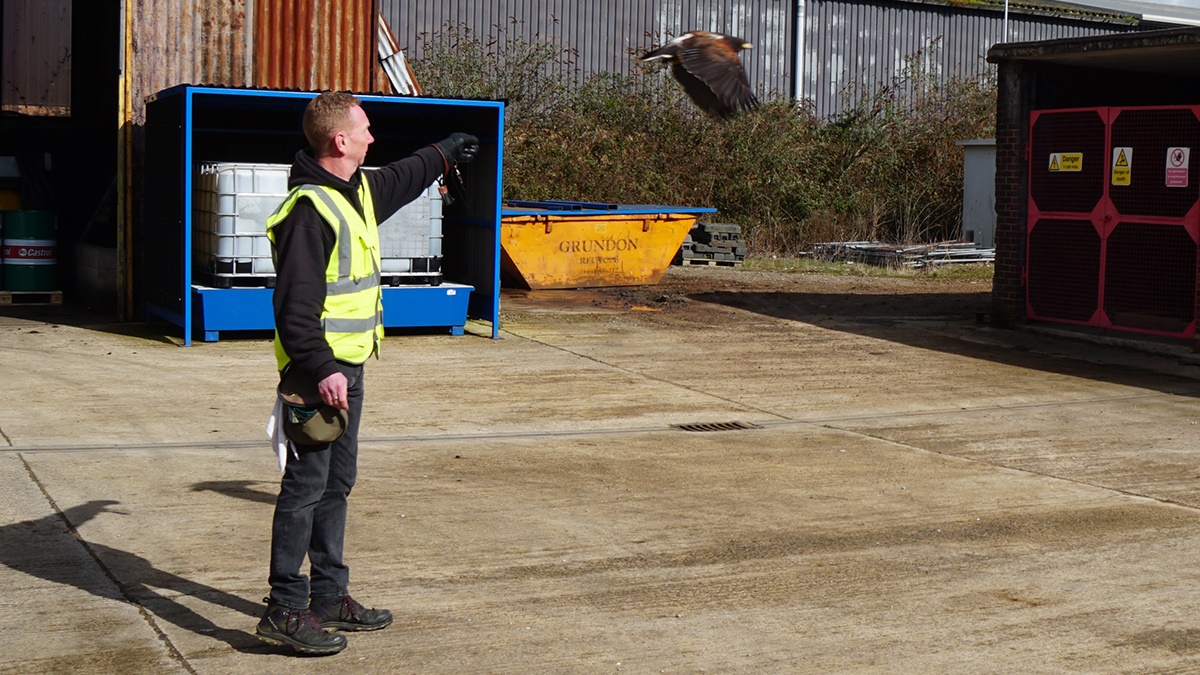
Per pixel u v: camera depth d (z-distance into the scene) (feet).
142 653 15.21
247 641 15.70
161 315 43.62
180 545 19.56
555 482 24.41
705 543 20.54
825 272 71.51
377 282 15.42
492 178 44.70
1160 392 36.19
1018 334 47.14
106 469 24.21
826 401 33.88
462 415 30.91
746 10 91.61
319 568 15.88
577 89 85.25
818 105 94.89
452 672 14.92
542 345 42.57
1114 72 50.16
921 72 96.63
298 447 14.94
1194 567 19.76
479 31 83.20
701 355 41.27
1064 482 25.31
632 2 87.71
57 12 84.58
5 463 24.32
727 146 85.15
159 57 46.19
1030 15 102.89
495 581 18.35
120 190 45.78
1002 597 18.16
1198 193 42.37
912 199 88.02
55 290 51.24
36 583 17.58
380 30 50.26
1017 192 47.55
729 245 72.90
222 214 40.42
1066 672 15.35
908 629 16.76
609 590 18.08
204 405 30.99
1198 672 15.44
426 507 22.31
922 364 40.40
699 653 15.72
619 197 80.94
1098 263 45.50
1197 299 42.24
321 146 14.65
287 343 14.29
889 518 22.31
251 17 47.67
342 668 14.94
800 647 16.01
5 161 53.01
